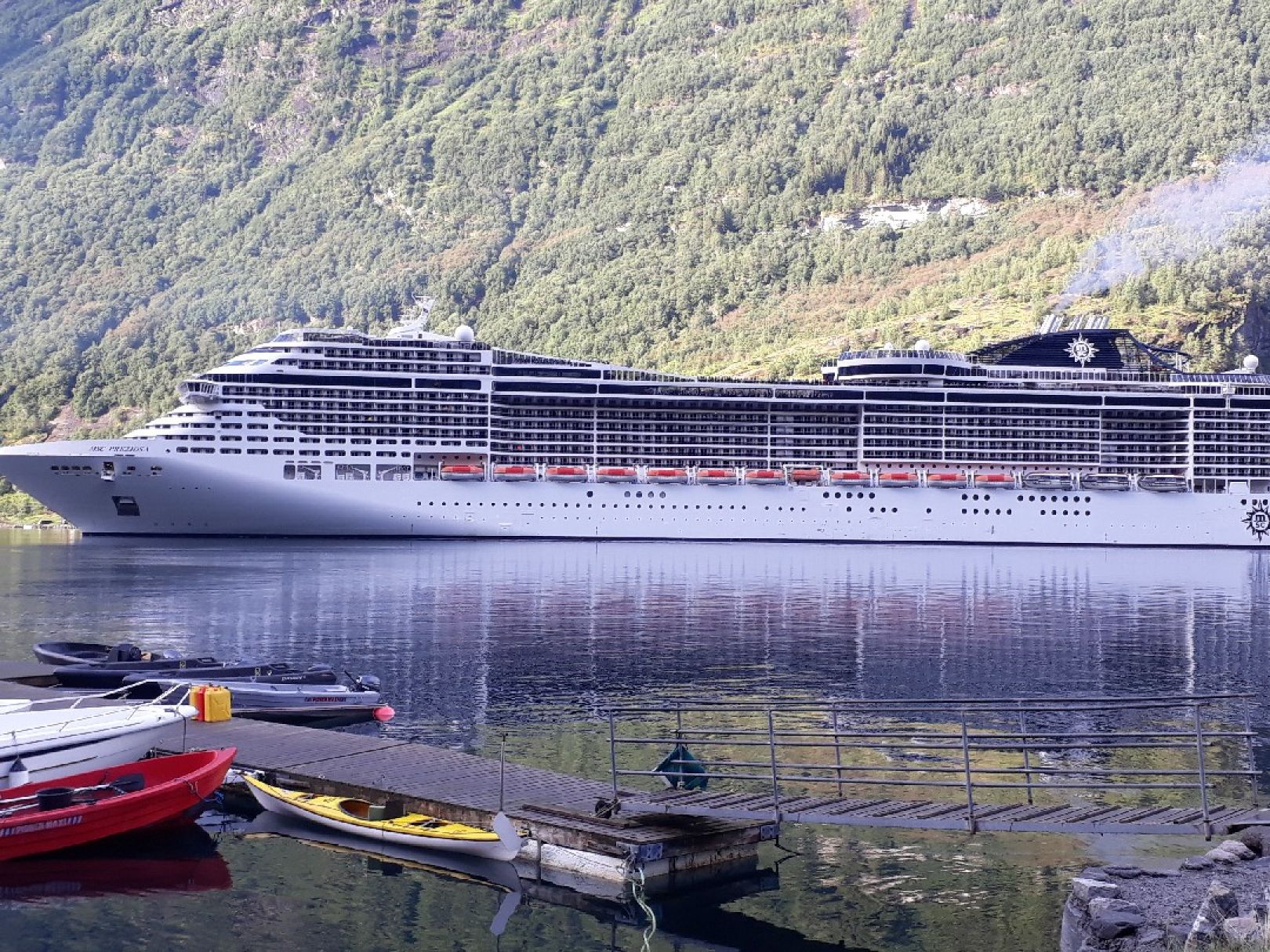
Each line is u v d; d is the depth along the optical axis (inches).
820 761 2044.8
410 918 1444.4
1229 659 3090.6
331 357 6510.8
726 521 6830.7
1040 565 5772.6
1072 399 7106.3
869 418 7042.3
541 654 3041.3
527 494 6688.0
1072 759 2065.7
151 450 6333.7
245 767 1814.7
